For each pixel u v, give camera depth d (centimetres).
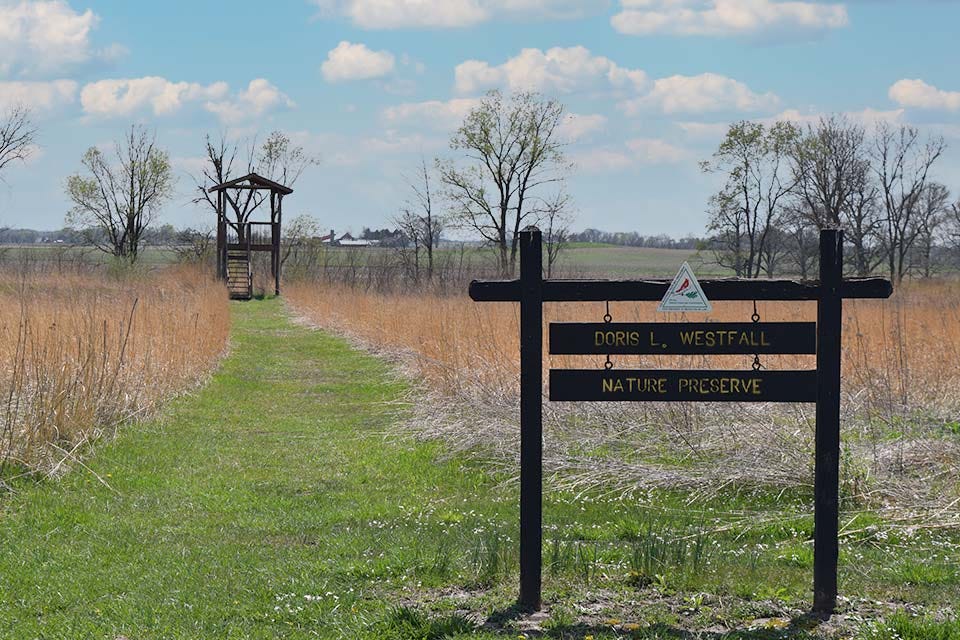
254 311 4019
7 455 993
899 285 4484
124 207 6569
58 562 755
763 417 1095
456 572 713
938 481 926
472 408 1260
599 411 1153
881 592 673
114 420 1264
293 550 798
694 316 2103
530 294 637
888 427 1115
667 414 1114
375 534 845
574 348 640
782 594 662
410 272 5316
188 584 707
